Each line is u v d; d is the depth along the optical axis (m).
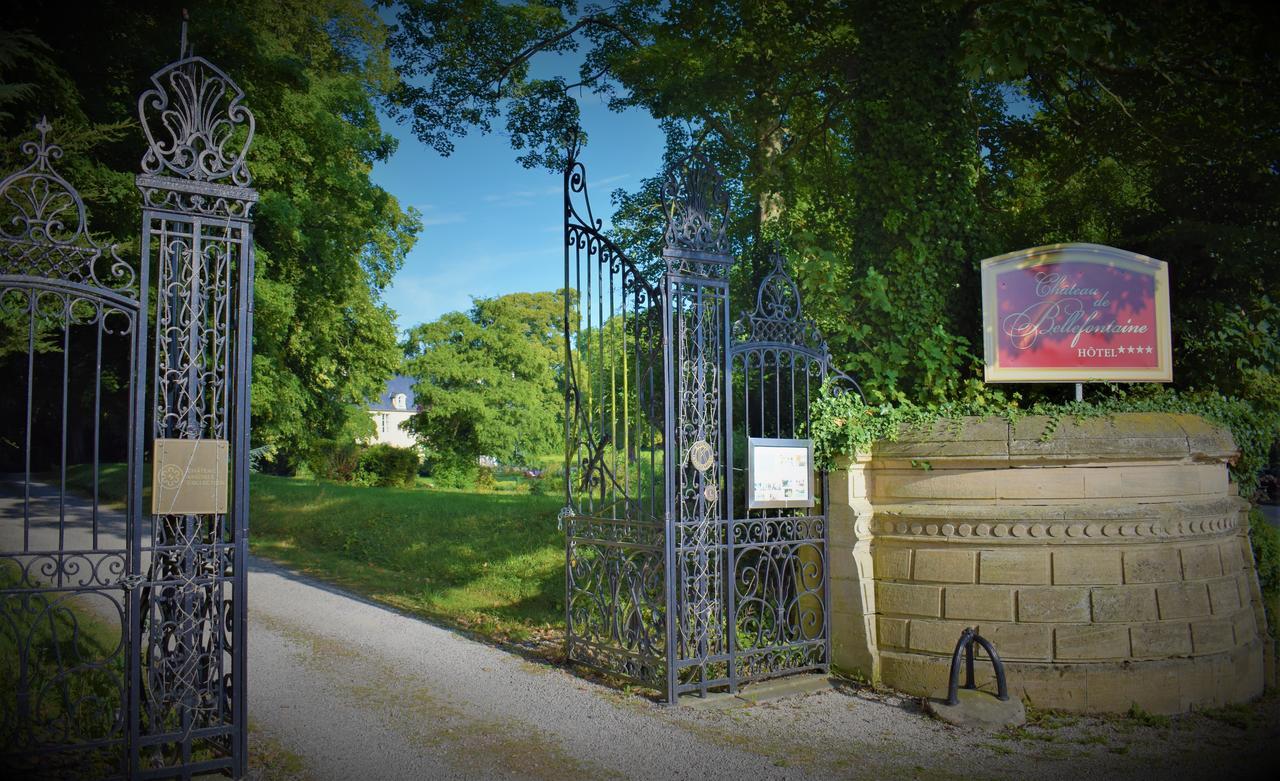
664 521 6.84
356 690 6.88
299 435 28.52
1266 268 9.00
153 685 4.97
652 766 5.40
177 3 15.34
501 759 5.46
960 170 9.01
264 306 19.61
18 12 13.10
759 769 5.39
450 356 40.25
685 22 14.16
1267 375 9.12
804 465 7.55
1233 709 6.91
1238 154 9.99
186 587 5.06
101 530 15.52
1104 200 11.62
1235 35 9.30
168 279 5.17
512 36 16.50
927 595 7.16
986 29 8.24
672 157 15.69
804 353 7.80
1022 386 8.61
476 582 11.34
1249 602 7.66
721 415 7.66
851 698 6.97
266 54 17.00
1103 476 7.06
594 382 14.70
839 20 12.52
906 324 8.55
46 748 4.73
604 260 7.82
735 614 7.12
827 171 13.98
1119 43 8.59
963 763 5.58
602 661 7.55
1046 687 6.71
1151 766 5.59
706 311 7.30
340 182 21.23
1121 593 6.85
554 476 35.00
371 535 14.29
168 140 15.43
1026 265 7.93
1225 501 7.47
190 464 5.02
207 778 5.05
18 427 24.94
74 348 20.17
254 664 7.57
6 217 6.81
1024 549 6.94
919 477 7.39
